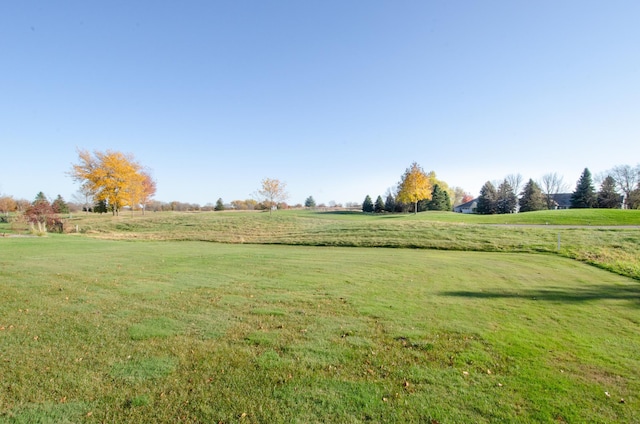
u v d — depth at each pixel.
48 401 3.19
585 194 54.41
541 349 4.45
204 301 6.59
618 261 12.05
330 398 3.29
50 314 5.63
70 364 3.88
